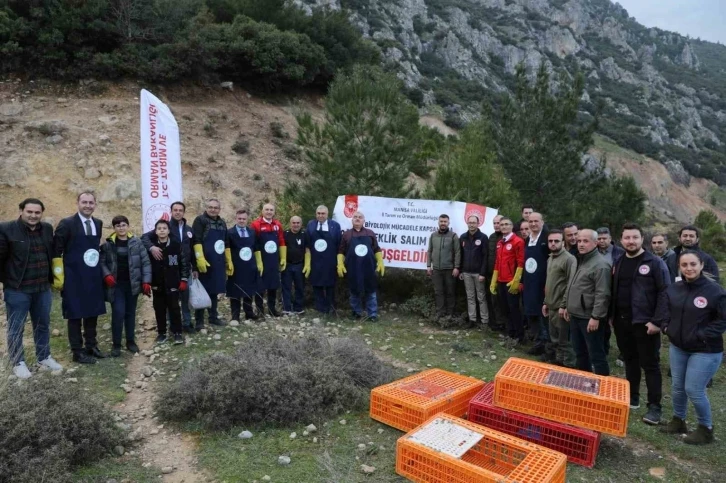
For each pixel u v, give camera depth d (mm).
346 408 5125
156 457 4230
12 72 15320
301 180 15711
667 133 82438
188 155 14656
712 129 100875
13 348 5590
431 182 11375
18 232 5758
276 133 17641
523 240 7410
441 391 4977
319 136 9922
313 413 4891
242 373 4949
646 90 98250
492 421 4613
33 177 12117
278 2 22250
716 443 4664
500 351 7246
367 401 5250
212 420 4637
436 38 70125
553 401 4332
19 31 15055
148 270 6738
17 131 13125
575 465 4184
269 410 4766
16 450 3730
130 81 16609
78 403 4363
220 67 18750
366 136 9758
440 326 8422
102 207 12211
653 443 4637
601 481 3945
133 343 6852
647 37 150500
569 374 4711
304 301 9398
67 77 15680
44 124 13227
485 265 8039
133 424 4809
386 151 9727
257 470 3986
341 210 9211
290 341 6039
